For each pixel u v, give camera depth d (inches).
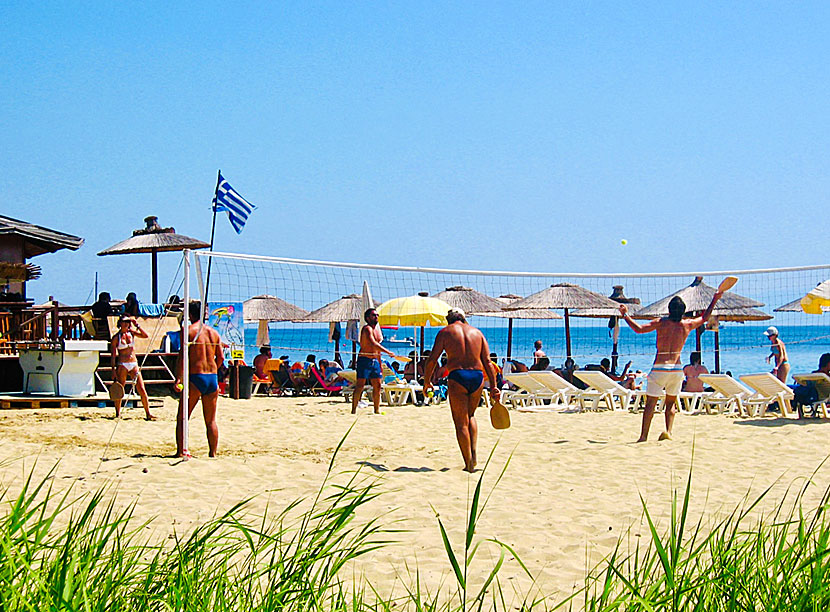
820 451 335.6
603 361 739.4
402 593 171.0
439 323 661.9
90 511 137.3
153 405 553.0
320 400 638.5
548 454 345.7
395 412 539.2
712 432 403.5
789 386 502.3
